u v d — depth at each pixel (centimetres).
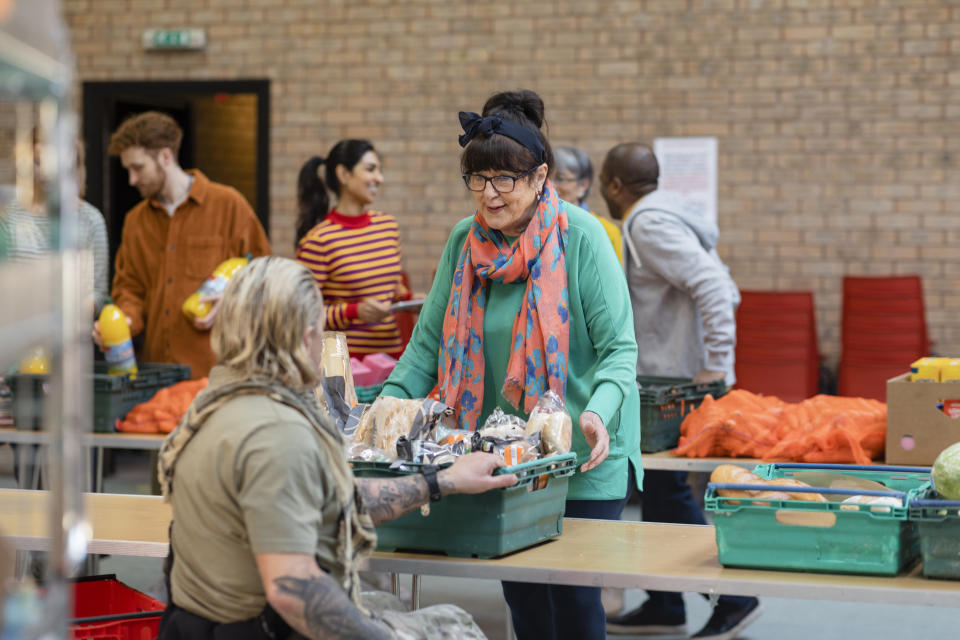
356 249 469
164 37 804
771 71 749
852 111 742
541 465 233
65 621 128
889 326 693
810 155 748
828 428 341
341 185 472
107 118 841
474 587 477
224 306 190
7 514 275
